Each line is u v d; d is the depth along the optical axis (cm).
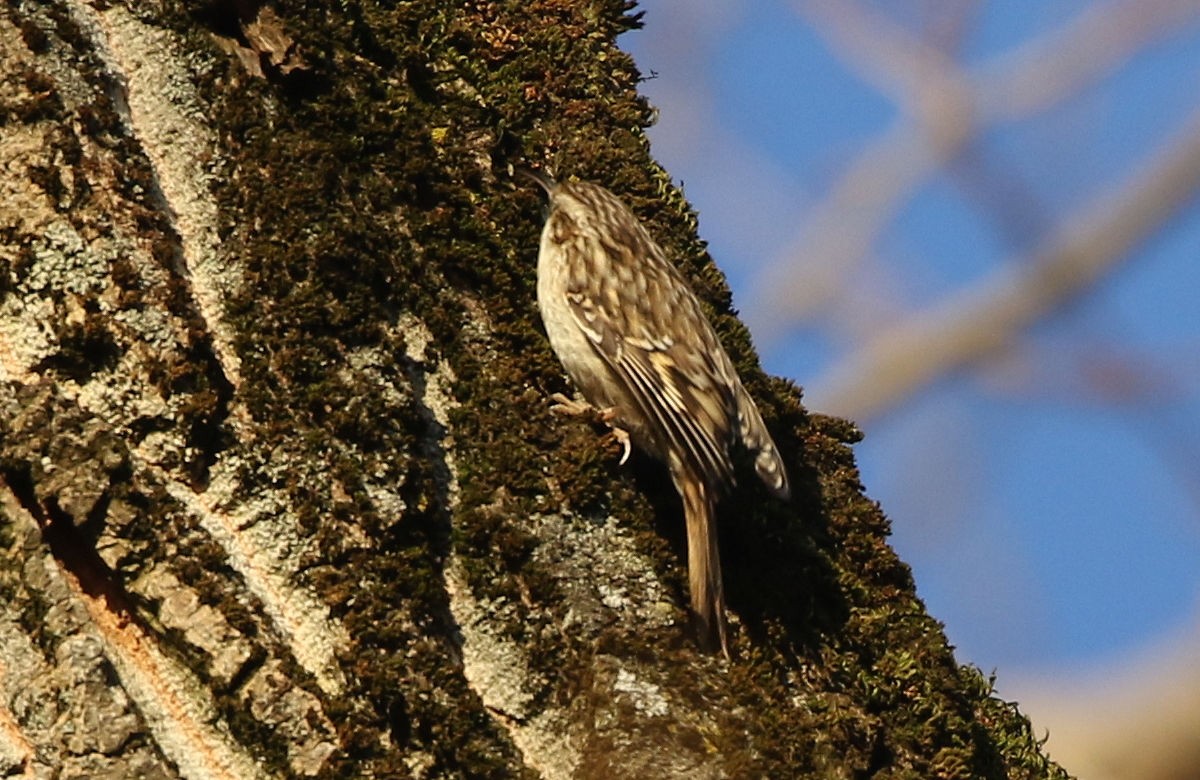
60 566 568
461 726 577
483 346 671
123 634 570
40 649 553
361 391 611
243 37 664
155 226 620
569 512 638
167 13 654
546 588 613
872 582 726
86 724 545
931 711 682
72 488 569
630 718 597
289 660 568
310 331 616
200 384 597
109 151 623
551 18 800
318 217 634
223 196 634
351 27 699
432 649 585
